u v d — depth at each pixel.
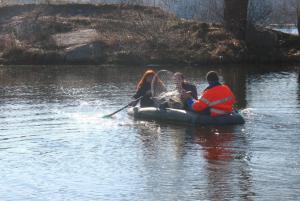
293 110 25.92
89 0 59.31
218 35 50.00
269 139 20.66
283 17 57.47
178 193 15.46
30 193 15.63
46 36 49.28
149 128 22.77
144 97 25.80
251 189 15.66
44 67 45.06
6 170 17.58
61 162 18.33
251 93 31.28
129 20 52.59
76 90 32.62
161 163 18.03
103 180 16.56
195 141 20.58
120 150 19.59
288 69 43.78
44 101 29.03
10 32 50.22
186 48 48.50
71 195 15.46
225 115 23.11
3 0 56.12
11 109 26.86
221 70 43.22
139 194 15.45
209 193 15.42
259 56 48.66
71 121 24.19
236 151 19.20
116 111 25.17
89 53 47.12
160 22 51.59
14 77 38.97
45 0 54.66
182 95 24.36
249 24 50.72
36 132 22.27
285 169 17.25
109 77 38.66
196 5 55.19
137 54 47.12
